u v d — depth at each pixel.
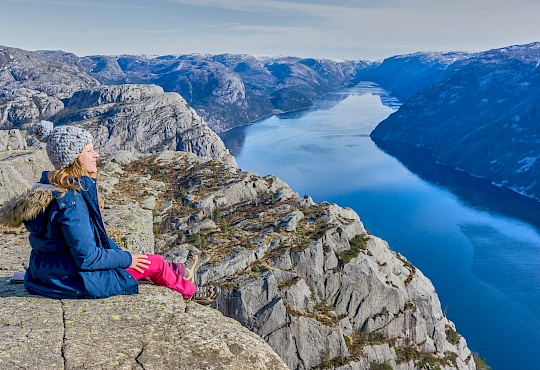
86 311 2.54
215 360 2.21
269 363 2.30
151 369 2.11
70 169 2.54
